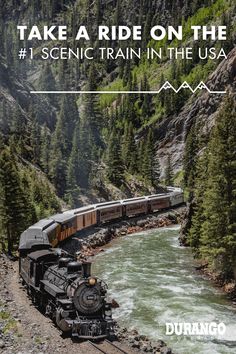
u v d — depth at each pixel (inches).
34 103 5521.7
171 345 879.7
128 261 1708.9
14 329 831.1
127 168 4815.5
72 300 820.0
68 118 5039.4
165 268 1572.3
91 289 827.4
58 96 6387.8
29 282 1011.9
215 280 1390.3
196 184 1962.4
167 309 1106.1
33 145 4008.4
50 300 906.1
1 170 1812.3
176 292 1255.5
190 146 4347.9
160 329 967.6
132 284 1344.7
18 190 1822.1
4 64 5713.6
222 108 1364.4
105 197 3843.5
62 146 4242.1
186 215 2090.3
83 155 4097.0
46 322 885.8
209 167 1378.0
